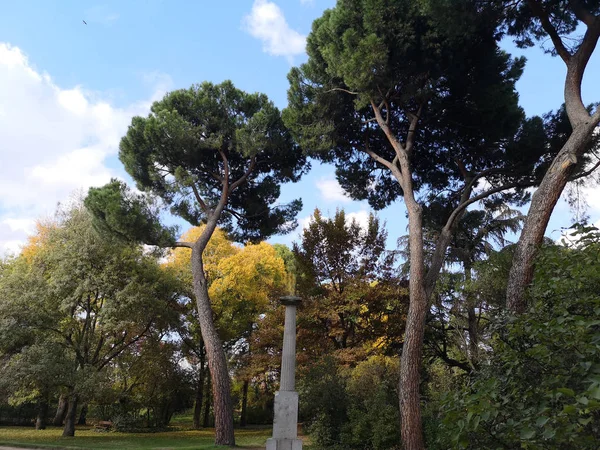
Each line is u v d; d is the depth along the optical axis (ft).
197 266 58.44
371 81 44.29
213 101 61.62
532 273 34.55
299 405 50.57
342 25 46.57
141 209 60.70
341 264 70.59
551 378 10.41
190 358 95.66
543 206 35.53
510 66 49.55
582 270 12.89
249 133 59.62
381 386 49.32
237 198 70.13
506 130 49.55
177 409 99.35
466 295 55.26
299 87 53.57
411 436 39.29
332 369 52.80
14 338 61.11
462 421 9.95
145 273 73.41
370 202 62.54
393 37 43.21
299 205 71.41
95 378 65.51
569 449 9.41
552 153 48.34
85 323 74.90
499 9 40.22
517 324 12.91
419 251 43.65
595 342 9.91
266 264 94.73
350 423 47.06
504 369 13.06
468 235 72.69
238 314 93.20
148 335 80.89
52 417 102.73
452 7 37.17
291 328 38.65
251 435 74.84
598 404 8.02
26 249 84.99
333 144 53.26
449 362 64.28
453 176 58.80
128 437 68.39
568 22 42.04
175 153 60.18
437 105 50.03
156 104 63.46
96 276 69.72
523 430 9.15
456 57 44.55
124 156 62.23
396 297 65.92
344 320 70.54
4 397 61.05
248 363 77.25
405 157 46.91
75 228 71.41
